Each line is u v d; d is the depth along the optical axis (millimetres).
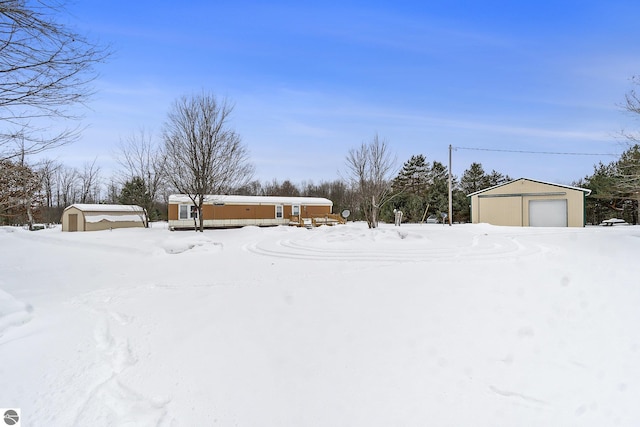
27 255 11922
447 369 3264
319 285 6273
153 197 23594
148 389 3053
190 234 16219
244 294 5871
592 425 2488
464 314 4570
